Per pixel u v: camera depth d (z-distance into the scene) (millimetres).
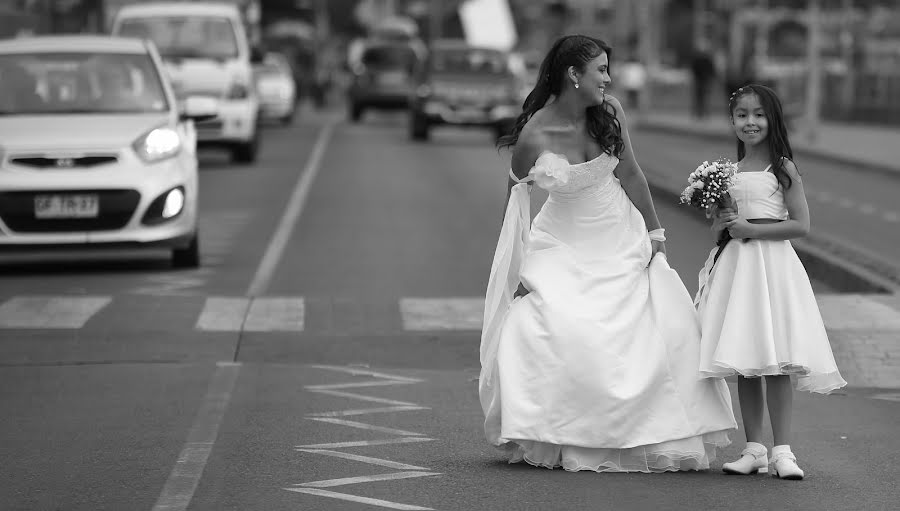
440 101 68750
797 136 75250
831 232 35906
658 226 14000
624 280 13555
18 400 16625
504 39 112625
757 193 13508
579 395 13188
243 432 15086
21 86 28875
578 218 13703
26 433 15000
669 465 13352
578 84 13461
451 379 18156
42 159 26469
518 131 13789
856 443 14914
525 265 13766
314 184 46125
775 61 124938
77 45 29938
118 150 26703
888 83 87188
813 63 69500
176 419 15672
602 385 13141
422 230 34594
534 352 13297
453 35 127625
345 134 75688
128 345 19609
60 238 26281
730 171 13500
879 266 27234
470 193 43938
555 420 13211
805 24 126062
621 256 13688
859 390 18000
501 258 13906
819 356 13305
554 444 13273
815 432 15453
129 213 26594
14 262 29359
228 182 46594
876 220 38938
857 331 20172
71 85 29016
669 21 155625
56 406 16312
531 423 13203
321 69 125250
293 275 27156
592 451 13352
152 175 26703
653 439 13219
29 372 18156
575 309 13344
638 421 13227
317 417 15852
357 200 41406
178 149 27391
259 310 22031
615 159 13594
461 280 26531
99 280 26469
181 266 28062
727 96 93938
